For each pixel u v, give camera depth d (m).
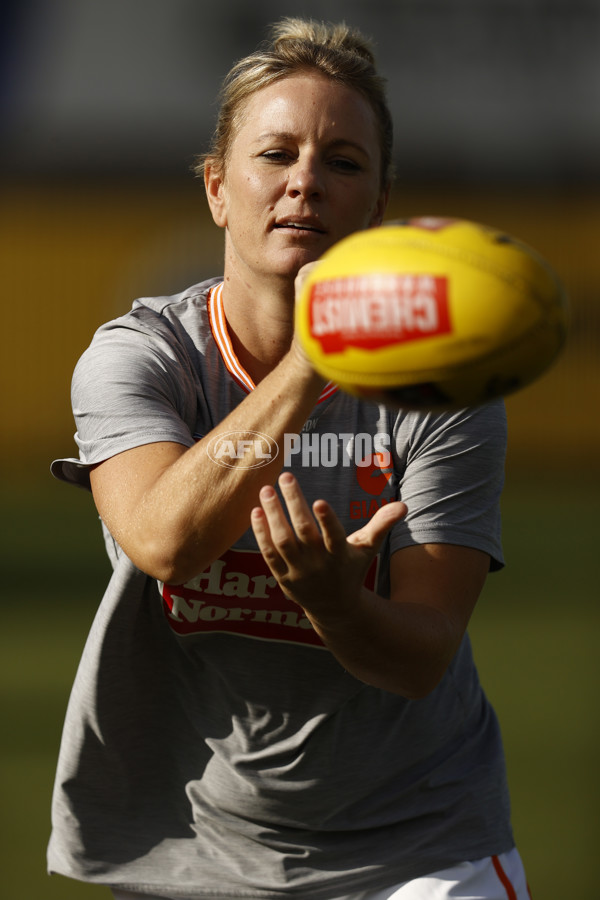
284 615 7.70
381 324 5.68
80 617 27.39
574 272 55.00
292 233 7.45
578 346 52.72
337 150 7.49
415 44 66.50
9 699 21.30
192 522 6.60
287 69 7.59
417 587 7.66
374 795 8.16
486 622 27.20
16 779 17.30
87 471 7.71
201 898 8.33
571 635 25.81
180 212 55.91
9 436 52.69
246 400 6.62
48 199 55.00
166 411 7.47
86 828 8.52
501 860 8.29
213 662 7.98
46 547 36.53
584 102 63.88
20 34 65.69
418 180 58.16
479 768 8.36
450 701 8.34
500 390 5.88
